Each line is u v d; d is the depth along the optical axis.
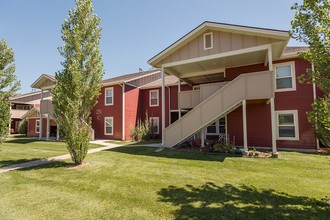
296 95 10.11
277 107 10.52
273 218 3.15
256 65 11.05
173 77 18.83
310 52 3.71
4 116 7.81
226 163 7.07
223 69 11.97
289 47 12.05
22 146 12.79
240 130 11.16
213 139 13.09
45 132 20.78
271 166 6.60
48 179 5.44
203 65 11.26
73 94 6.98
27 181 5.27
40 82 18.55
